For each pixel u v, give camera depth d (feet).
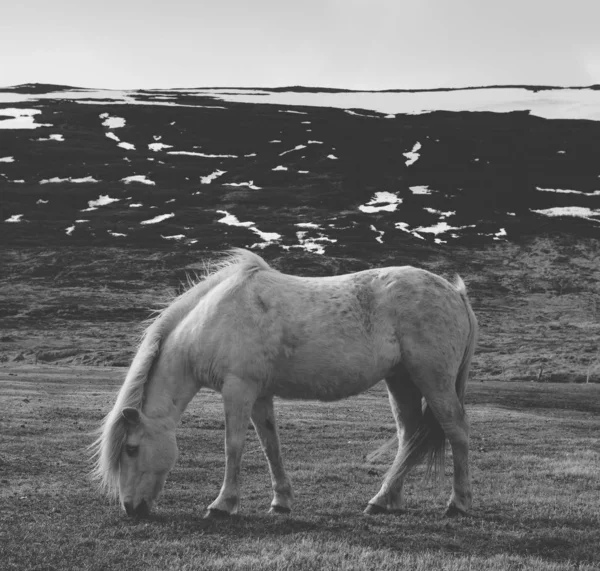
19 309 191.52
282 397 26.32
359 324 25.80
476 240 271.08
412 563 19.58
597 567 20.03
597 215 300.40
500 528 24.41
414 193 315.99
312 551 20.26
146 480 24.47
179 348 25.70
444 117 449.48
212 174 329.93
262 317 25.34
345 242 253.24
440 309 26.45
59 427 45.55
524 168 352.08
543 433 54.24
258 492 29.71
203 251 242.78
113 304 197.88
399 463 26.86
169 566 18.94
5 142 345.92
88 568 18.71
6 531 21.84
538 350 154.10
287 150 368.07
